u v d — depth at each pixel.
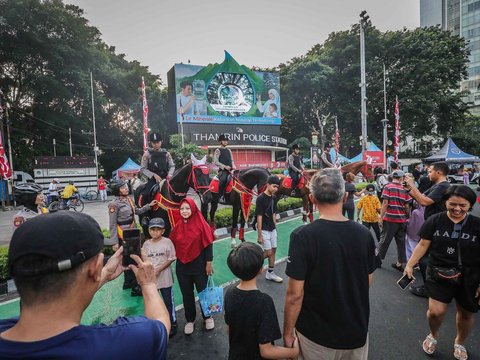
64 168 19.44
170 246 3.50
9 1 20.67
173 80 28.20
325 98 32.53
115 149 30.58
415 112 28.67
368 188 6.33
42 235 0.84
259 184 6.95
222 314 3.97
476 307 2.70
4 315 4.15
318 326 1.81
